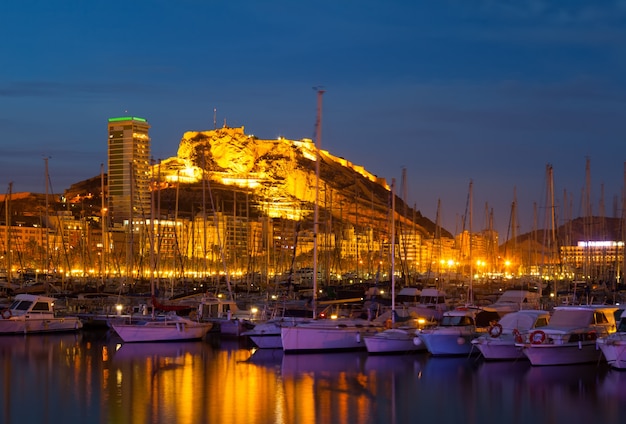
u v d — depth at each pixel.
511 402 57.06
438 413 54.44
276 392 60.94
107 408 56.06
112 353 81.81
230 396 59.66
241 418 52.88
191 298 114.25
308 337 78.00
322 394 60.16
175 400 58.38
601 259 183.12
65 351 83.38
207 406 56.34
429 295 109.94
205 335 93.62
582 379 63.53
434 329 75.25
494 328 72.00
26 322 97.50
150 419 52.81
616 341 65.38
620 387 60.62
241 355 79.38
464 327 75.81
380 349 76.75
